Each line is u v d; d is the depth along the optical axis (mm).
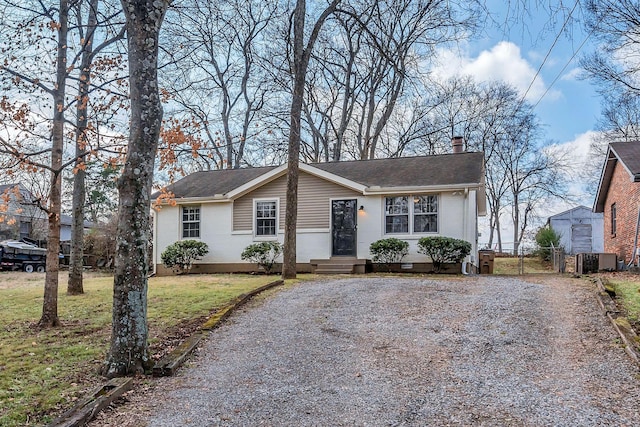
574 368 5062
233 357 5859
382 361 5543
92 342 6430
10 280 16859
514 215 37062
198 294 9859
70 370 5297
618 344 5668
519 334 6363
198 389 4820
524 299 8508
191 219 16859
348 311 8086
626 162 13328
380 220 14719
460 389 4617
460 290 9789
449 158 16281
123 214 5422
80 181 11172
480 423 3836
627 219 15070
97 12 8641
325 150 26547
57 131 7613
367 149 24797
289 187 13031
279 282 11438
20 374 5141
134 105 5477
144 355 5336
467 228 13828
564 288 9570
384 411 4145
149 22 5512
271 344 6352
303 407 4277
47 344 6344
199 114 11516
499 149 35344
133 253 5387
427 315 7621
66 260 24875
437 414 4047
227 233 16234
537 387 4594
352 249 15008
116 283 5359
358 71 24422
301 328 7105
